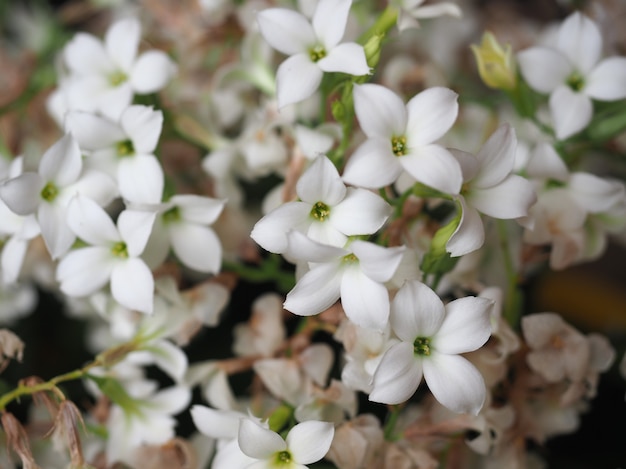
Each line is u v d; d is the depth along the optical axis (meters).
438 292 0.14
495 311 0.13
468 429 0.13
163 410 0.14
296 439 0.12
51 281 0.15
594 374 0.14
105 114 0.14
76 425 0.12
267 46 0.15
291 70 0.12
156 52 0.14
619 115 0.14
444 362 0.12
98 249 0.13
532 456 0.15
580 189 0.14
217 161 0.15
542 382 0.14
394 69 0.15
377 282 0.11
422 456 0.13
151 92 0.14
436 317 0.12
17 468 0.14
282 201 0.14
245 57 0.15
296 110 0.14
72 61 0.14
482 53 0.14
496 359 0.13
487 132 0.15
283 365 0.13
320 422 0.12
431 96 0.12
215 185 0.15
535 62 0.14
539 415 0.14
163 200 0.13
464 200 0.12
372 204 0.12
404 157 0.12
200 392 0.15
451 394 0.12
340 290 0.12
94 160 0.13
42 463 0.14
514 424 0.14
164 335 0.14
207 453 0.14
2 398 0.13
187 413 0.15
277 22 0.13
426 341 0.12
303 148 0.13
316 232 0.12
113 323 0.14
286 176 0.14
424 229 0.13
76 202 0.12
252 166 0.15
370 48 0.12
